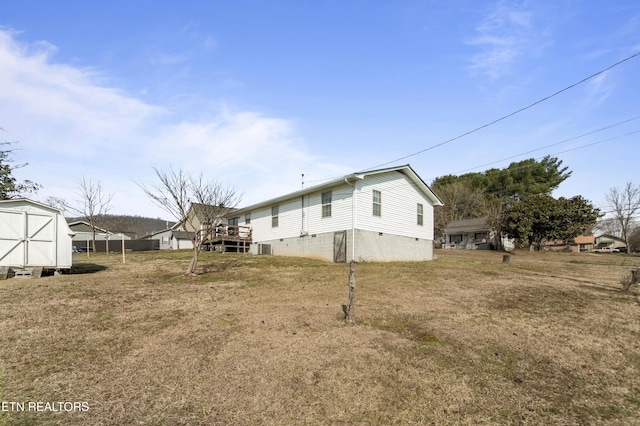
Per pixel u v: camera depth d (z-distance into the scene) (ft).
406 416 11.91
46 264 36.32
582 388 14.24
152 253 80.84
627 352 18.11
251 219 79.00
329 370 15.02
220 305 25.43
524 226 111.65
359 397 13.00
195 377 14.35
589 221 107.76
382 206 58.59
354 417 11.79
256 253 69.05
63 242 37.60
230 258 59.00
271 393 13.19
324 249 57.93
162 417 11.63
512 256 96.78
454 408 12.46
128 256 68.49
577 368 16.06
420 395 13.24
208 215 41.01
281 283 34.65
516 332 20.44
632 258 88.53
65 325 20.33
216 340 18.25
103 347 17.28
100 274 38.93
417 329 20.51
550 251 118.32
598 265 63.46
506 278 39.29
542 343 18.88
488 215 127.44
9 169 58.49
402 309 24.71
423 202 68.80
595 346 18.75
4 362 15.42
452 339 19.01
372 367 15.37
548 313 24.68
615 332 21.03
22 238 35.22
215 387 13.58
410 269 44.73
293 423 11.43
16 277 34.96
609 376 15.39
